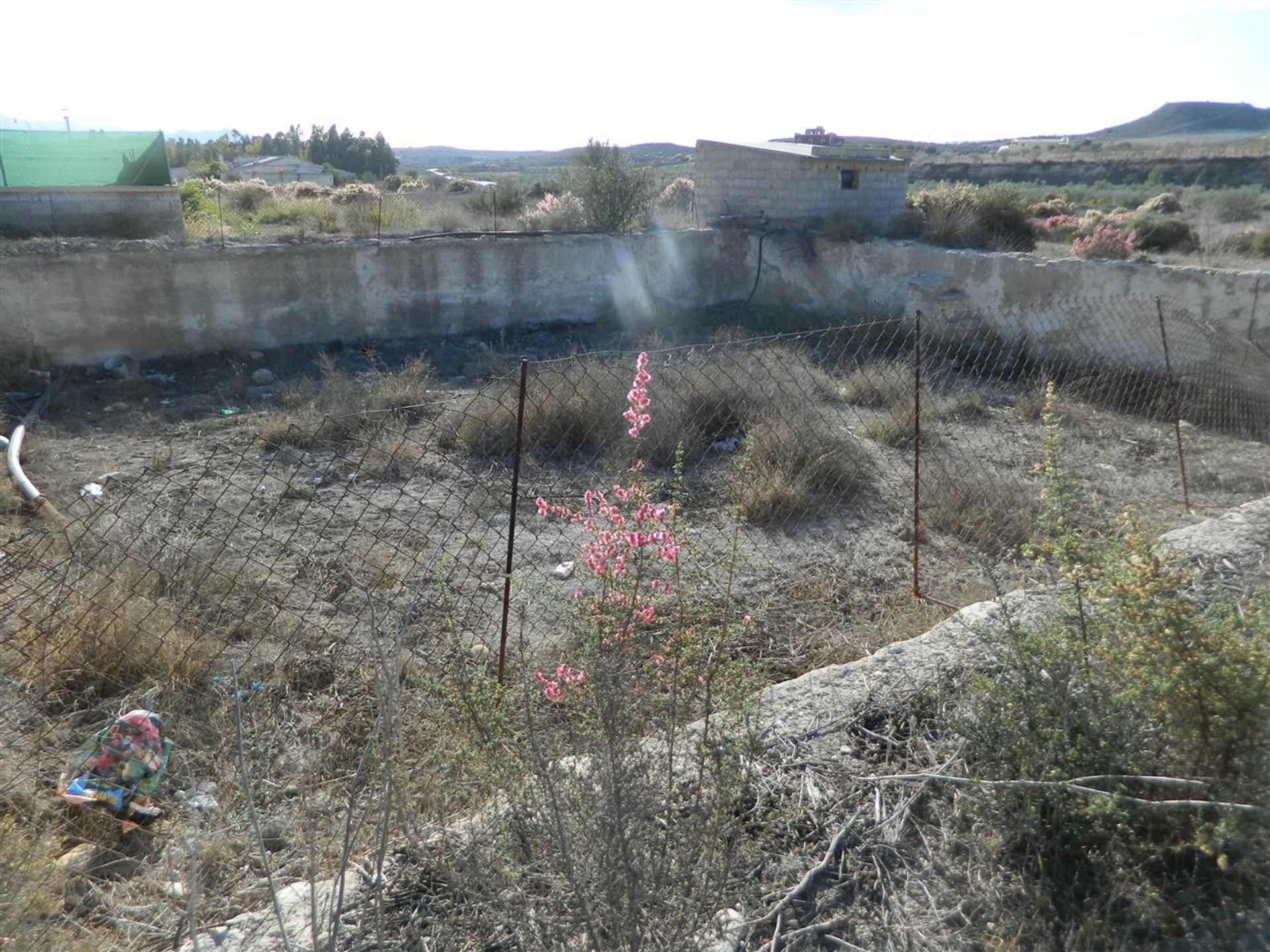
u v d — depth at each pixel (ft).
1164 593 10.09
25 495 22.67
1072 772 8.87
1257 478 25.14
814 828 9.39
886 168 54.29
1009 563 19.95
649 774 8.07
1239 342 31.73
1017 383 36.14
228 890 9.56
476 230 50.88
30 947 8.04
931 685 11.87
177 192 48.24
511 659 14.47
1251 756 8.22
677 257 51.75
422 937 7.84
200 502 22.57
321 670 14.76
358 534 21.01
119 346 38.32
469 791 9.18
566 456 26.78
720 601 15.85
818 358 36.47
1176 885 8.26
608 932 7.25
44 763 11.73
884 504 23.89
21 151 45.68
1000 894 8.45
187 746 12.53
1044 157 175.52
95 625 14.07
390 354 42.52
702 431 26.81
